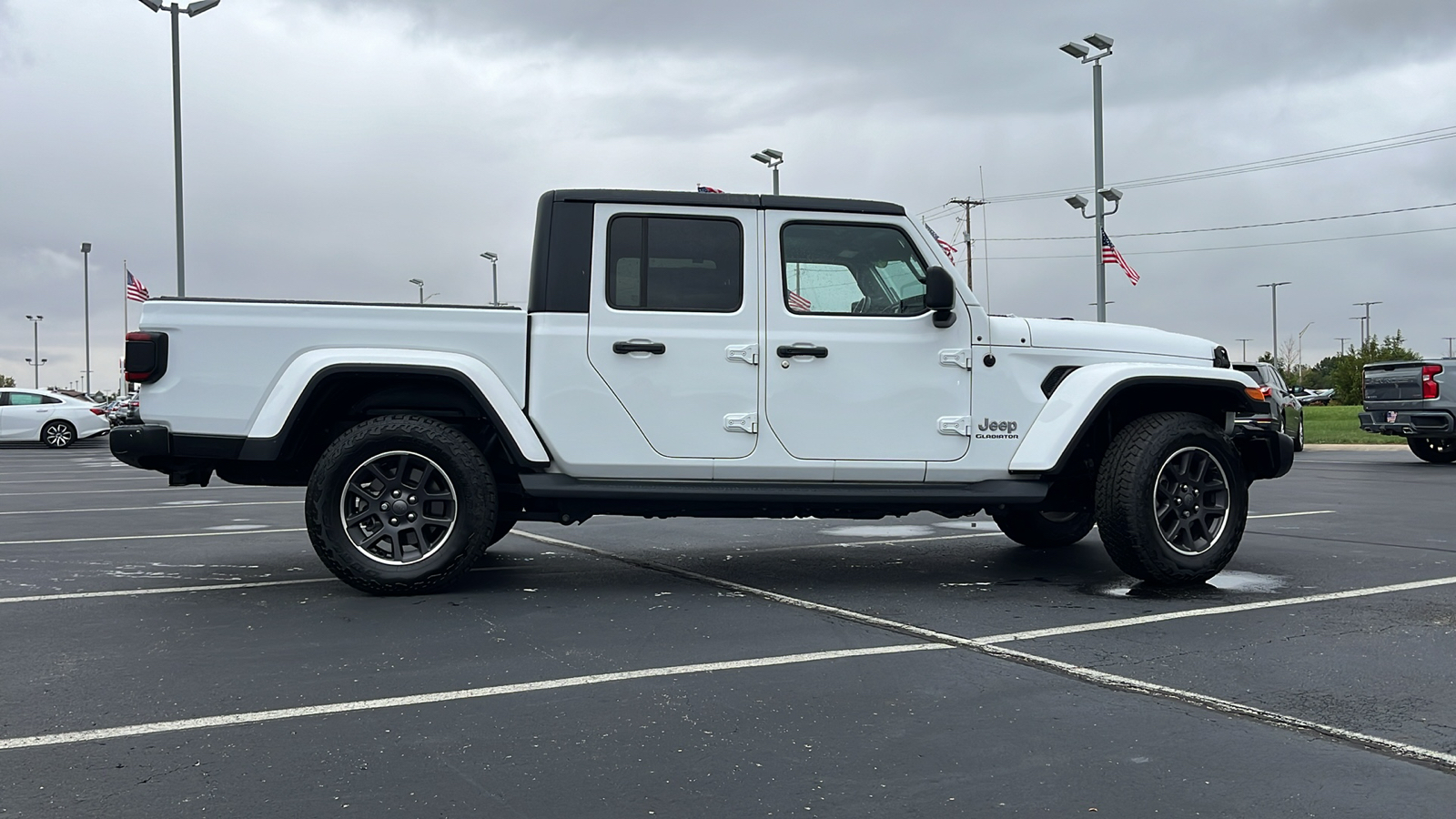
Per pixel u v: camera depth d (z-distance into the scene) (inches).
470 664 164.7
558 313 217.5
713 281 220.8
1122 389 224.5
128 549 293.3
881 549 293.4
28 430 1071.0
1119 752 125.6
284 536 323.9
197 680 156.1
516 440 211.2
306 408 211.2
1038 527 291.6
